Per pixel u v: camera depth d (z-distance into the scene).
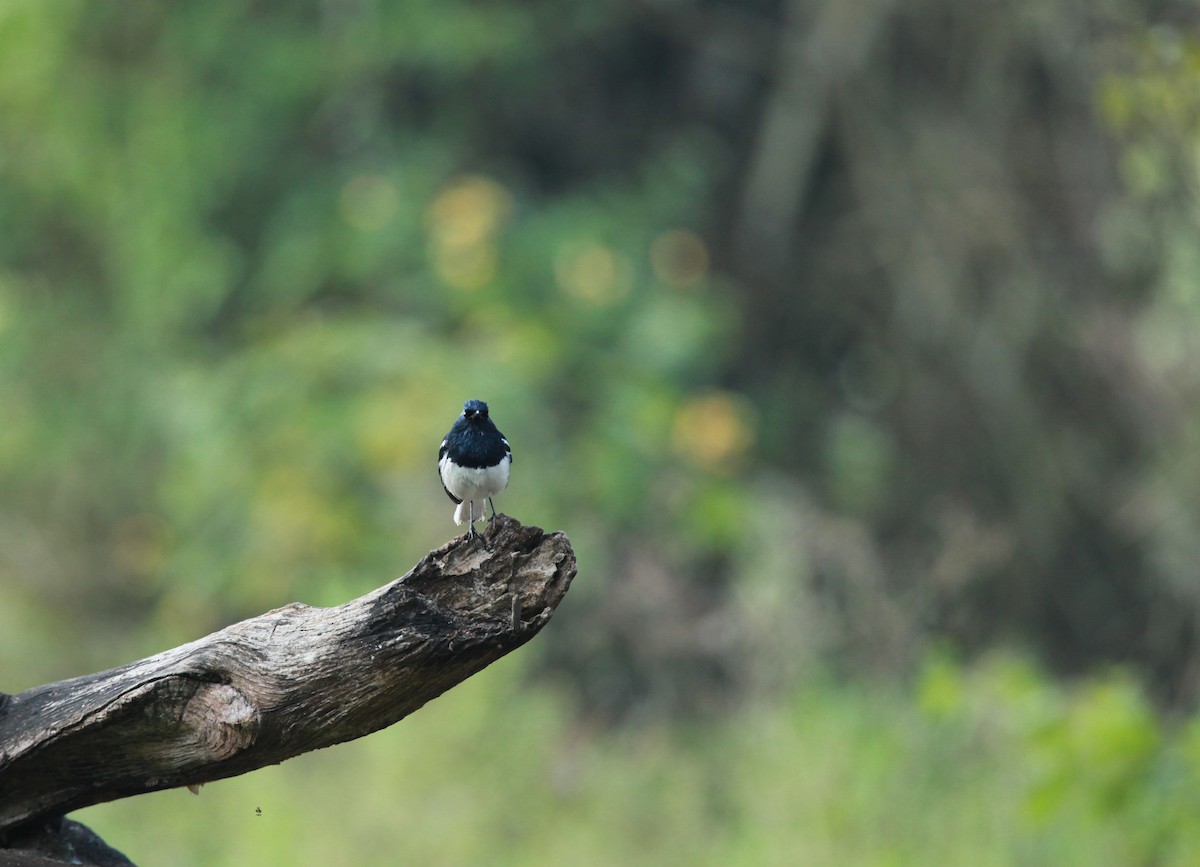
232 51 17.17
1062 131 16.91
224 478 15.00
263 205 17.75
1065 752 8.02
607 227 17.27
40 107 17.23
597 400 15.77
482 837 11.19
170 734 4.79
